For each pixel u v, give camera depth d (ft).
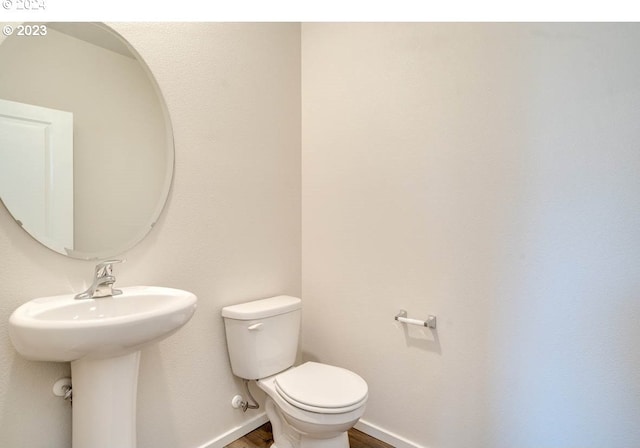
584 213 4.17
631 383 3.92
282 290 6.81
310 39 7.04
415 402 5.64
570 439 4.29
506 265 4.73
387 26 5.88
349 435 6.18
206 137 5.52
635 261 3.89
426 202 5.47
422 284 5.53
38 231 3.94
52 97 4.07
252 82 6.22
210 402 5.59
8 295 3.75
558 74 4.30
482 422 4.96
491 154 4.83
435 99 5.35
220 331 5.72
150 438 4.88
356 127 6.34
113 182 4.53
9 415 3.76
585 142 4.15
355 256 6.39
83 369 3.78
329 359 6.82
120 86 4.61
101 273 4.07
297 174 7.14
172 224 5.11
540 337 4.48
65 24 4.18
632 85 3.87
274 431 5.61
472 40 4.98
